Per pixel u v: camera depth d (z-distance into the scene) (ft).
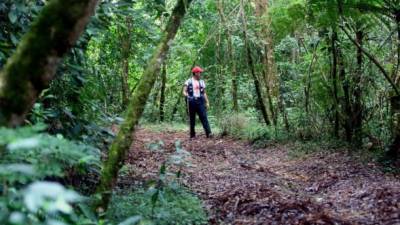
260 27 40.42
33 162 8.71
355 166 25.89
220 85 49.37
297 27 30.37
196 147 35.06
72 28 9.94
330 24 28.71
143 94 14.29
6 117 9.61
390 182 22.02
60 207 5.71
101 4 16.98
